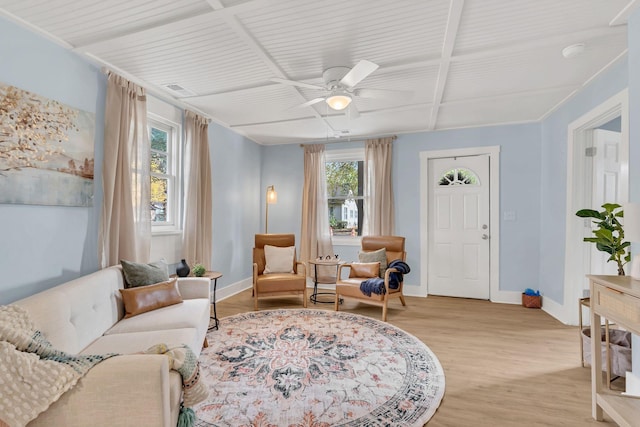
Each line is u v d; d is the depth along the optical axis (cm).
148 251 303
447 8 191
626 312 157
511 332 320
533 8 190
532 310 395
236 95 337
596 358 184
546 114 389
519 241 425
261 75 288
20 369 112
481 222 448
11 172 200
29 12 196
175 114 363
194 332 211
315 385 218
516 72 275
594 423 180
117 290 239
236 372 235
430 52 243
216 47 238
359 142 509
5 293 201
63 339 164
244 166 506
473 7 188
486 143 439
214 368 241
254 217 537
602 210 324
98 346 188
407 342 293
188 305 256
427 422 181
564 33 216
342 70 266
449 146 457
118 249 277
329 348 279
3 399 108
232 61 261
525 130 422
